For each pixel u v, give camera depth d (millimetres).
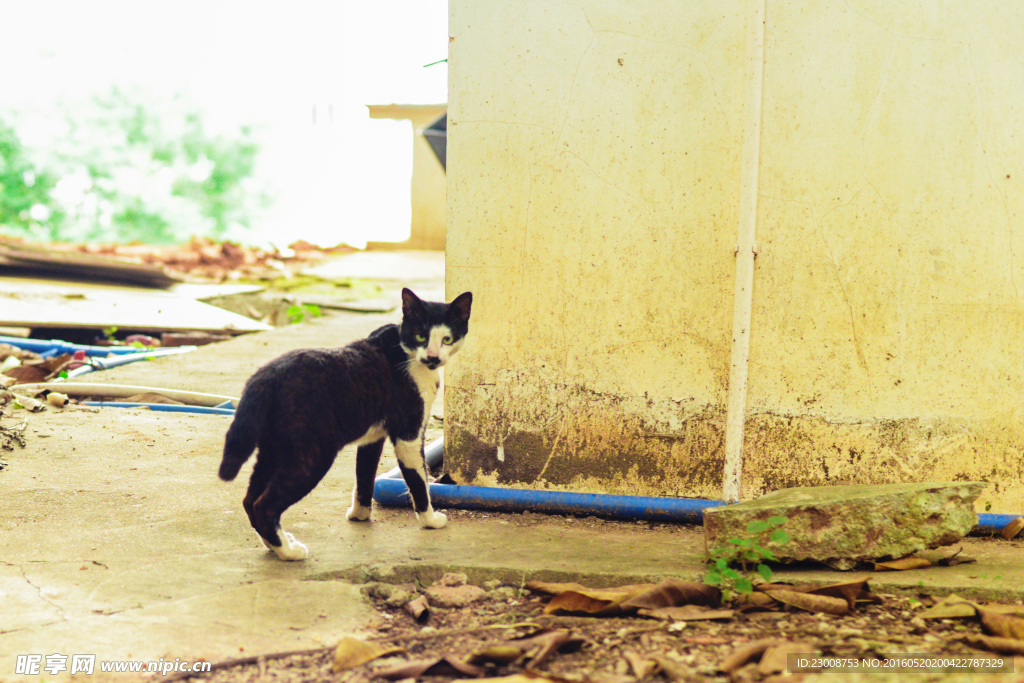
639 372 4238
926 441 4055
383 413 3664
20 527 3674
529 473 4402
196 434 5473
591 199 4180
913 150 3924
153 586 3148
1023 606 2998
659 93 4066
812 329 4070
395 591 3254
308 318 11555
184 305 11539
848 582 3109
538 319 4293
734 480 4109
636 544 3760
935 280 3975
